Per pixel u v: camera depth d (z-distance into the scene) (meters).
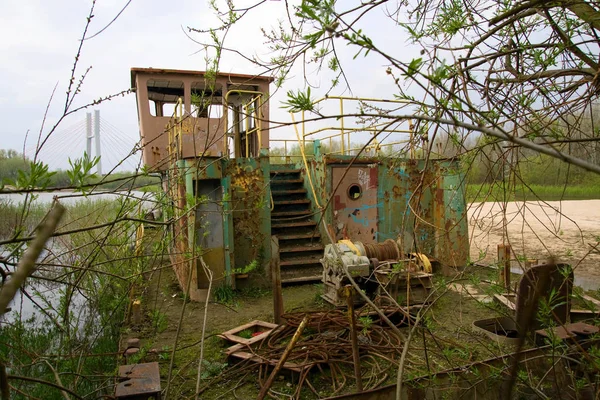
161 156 11.00
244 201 8.00
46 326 5.66
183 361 5.04
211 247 7.56
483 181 2.96
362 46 1.53
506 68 2.57
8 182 1.73
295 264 8.48
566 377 3.22
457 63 2.24
